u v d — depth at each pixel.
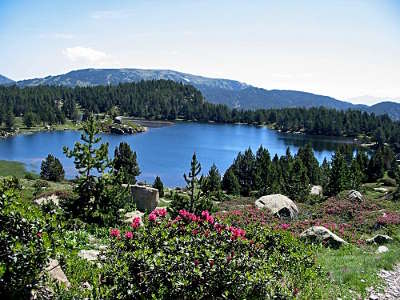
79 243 13.48
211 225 11.25
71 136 172.88
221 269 8.82
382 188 80.75
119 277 8.02
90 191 17.97
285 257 12.11
